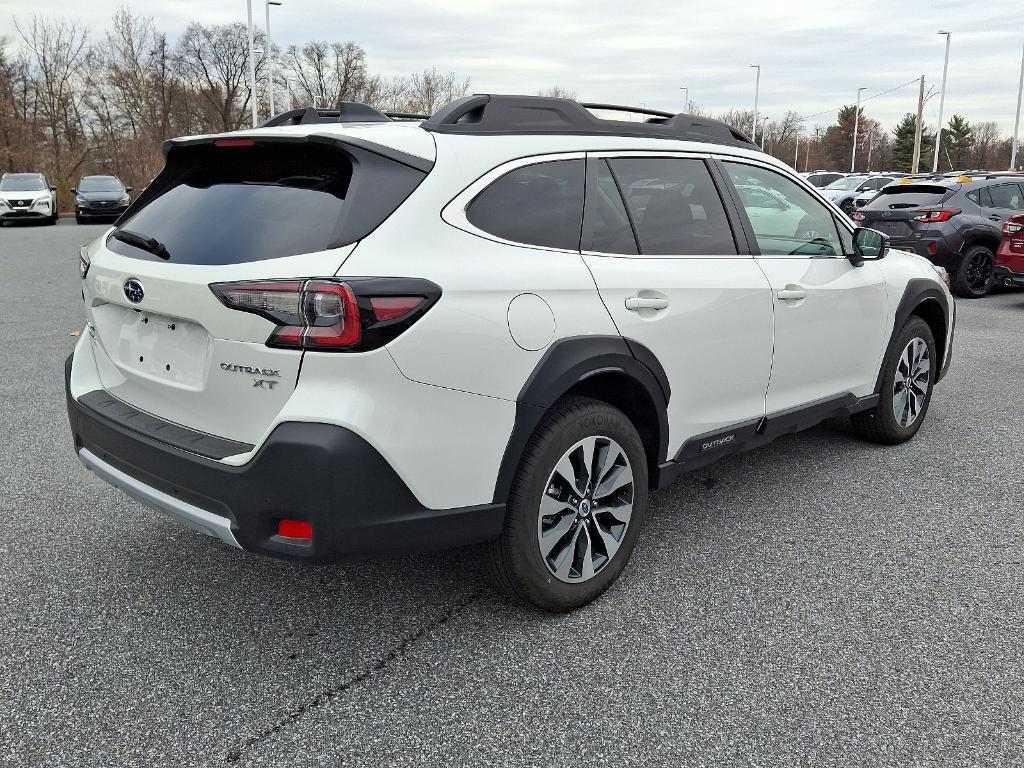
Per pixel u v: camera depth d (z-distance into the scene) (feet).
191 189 9.79
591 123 10.62
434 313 8.16
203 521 8.44
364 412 7.83
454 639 9.56
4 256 52.31
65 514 12.96
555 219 9.71
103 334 10.31
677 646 9.41
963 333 28.63
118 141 170.81
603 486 10.11
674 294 10.64
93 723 8.06
